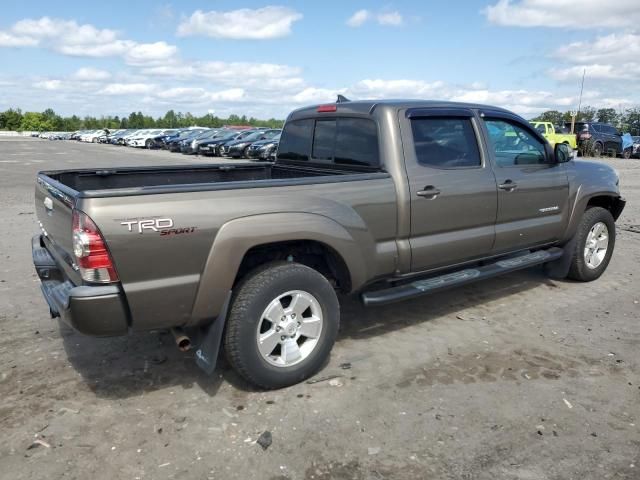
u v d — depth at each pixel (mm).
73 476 2775
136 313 3127
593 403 3453
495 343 4391
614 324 4801
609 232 6062
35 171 20062
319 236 3619
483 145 4730
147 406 3441
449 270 4789
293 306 3609
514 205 4969
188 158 27375
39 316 4949
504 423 3227
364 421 3258
